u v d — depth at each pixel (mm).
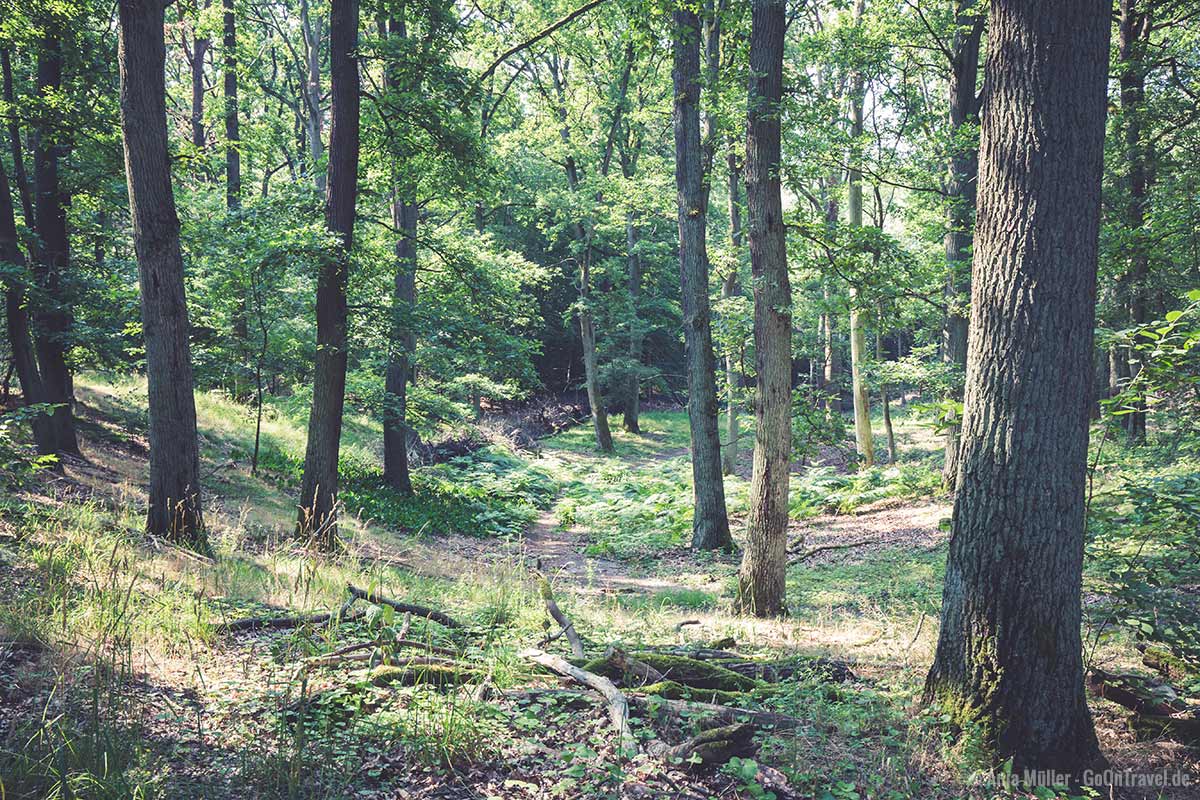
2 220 12180
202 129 24250
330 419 12312
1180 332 4895
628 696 5043
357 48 12508
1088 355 4441
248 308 15102
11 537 7664
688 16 14859
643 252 37062
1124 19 17031
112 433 16469
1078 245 4359
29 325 12812
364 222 17734
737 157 21328
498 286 16203
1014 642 4453
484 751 4168
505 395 24000
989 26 4629
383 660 5375
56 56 12914
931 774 4258
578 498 23656
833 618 9227
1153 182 16672
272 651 5719
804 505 19797
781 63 9625
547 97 28438
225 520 12156
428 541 15820
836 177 23938
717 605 10531
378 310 14641
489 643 6281
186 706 4492
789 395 9664
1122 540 7094
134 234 9617
